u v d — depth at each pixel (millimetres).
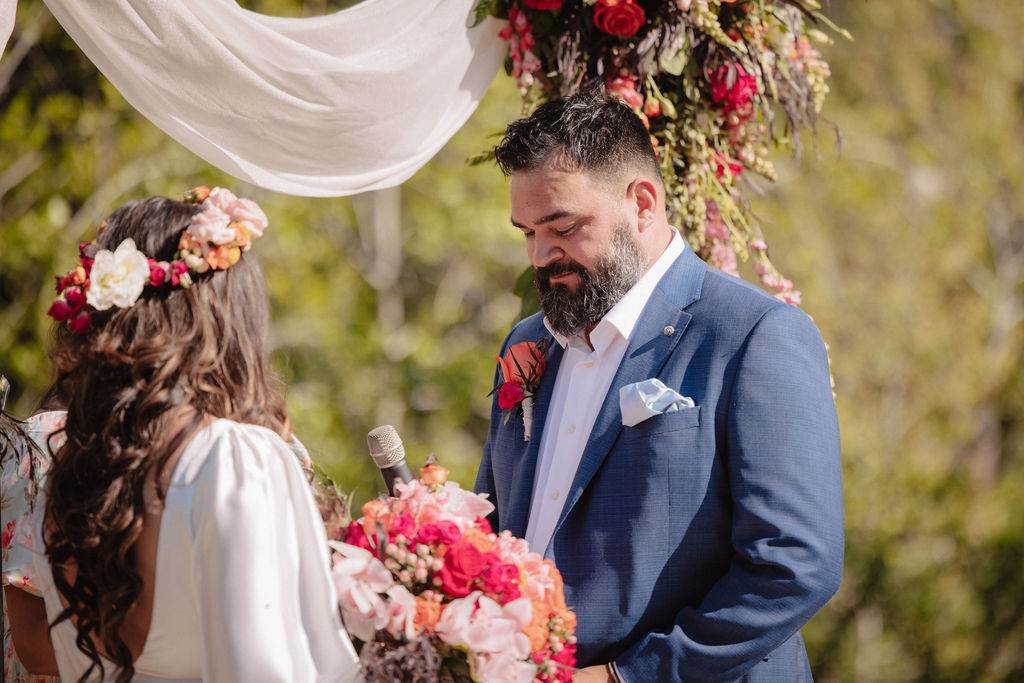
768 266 3506
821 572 2271
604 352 2609
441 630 1983
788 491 2311
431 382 11133
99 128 8758
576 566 2479
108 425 1866
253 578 1804
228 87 2803
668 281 2598
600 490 2492
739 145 3484
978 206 12109
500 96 10766
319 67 2922
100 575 1827
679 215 3281
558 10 3225
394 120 3096
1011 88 12125
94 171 8812
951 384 11906
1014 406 11930
